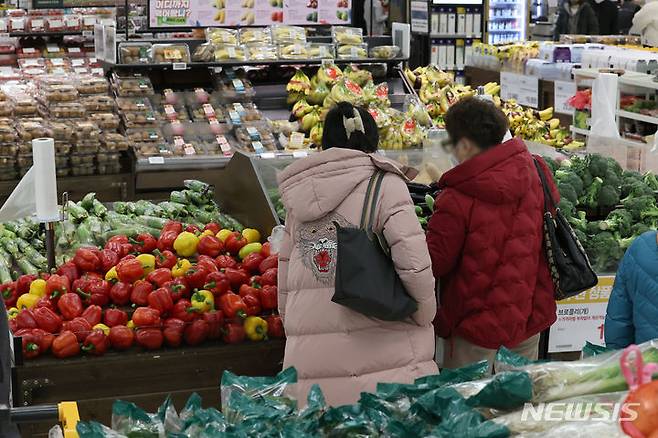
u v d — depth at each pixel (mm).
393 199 3467
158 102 8258
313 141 7961
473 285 3963
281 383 2398
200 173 7855
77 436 2211
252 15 8711
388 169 3516
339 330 3516
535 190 4008
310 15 8898
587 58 10570
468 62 12766
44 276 4789
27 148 7598
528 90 11234
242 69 8531
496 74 12109
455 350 4098
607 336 3713
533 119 8922
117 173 7867
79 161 7727
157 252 5004
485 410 2111
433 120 8586
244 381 2402
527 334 4090
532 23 16297
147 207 5859
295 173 3555
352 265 3355
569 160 5969
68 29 10117
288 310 3609
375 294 3348
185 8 8508
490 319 3969
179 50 8180
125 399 4320
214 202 6062
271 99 8469
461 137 3930
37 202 4879
